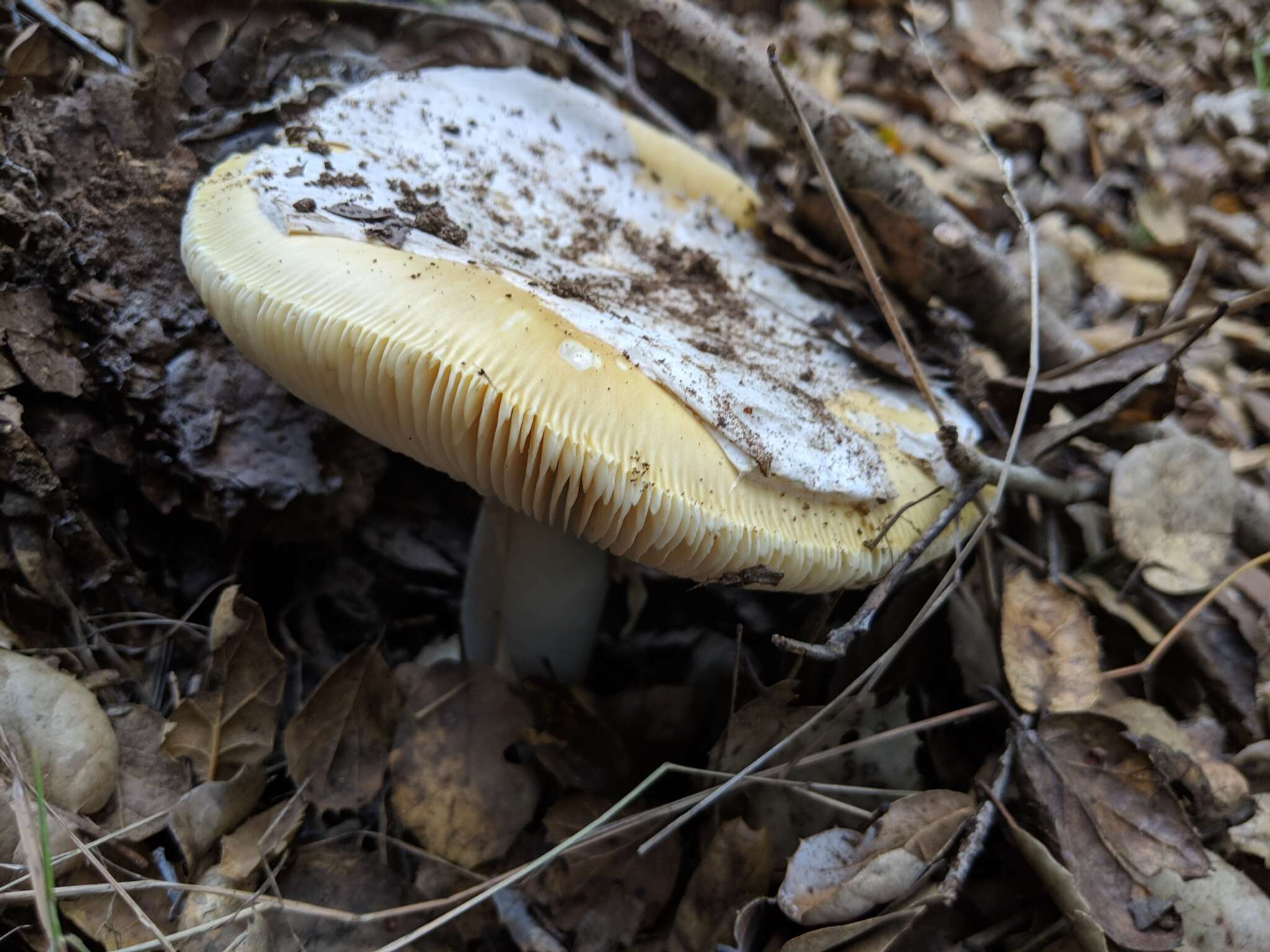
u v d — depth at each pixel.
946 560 0.18
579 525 0.14
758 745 0.16
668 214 0.19
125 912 0.13
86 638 0.16
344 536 0.20
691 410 0.13
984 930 0.14
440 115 0.17
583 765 0.17
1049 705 0.15
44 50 0.17
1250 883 0.14
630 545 0.14
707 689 0.19
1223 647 0.17
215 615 0.16
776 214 0.20
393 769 0.16
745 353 0.16
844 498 0.14
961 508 0.15
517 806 0.16
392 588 0.20
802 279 0.20
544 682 0.18
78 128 0.17
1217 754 0.16
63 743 0.14
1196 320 0.17
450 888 0.15
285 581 0.19
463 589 0.21
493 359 0.12
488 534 0.18
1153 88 0.33
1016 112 0.31
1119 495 0.18
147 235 0.17
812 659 0.18
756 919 0.14
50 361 0.16
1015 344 0.19
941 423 0.15
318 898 0.14
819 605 0.19
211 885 0.14
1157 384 0.17
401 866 0.15
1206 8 0.36
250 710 0.15
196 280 0.14
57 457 0.16
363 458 0.19
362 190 0.15
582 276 0.15
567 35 0.25
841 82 0.32
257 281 0.13
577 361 0.13
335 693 0.16
